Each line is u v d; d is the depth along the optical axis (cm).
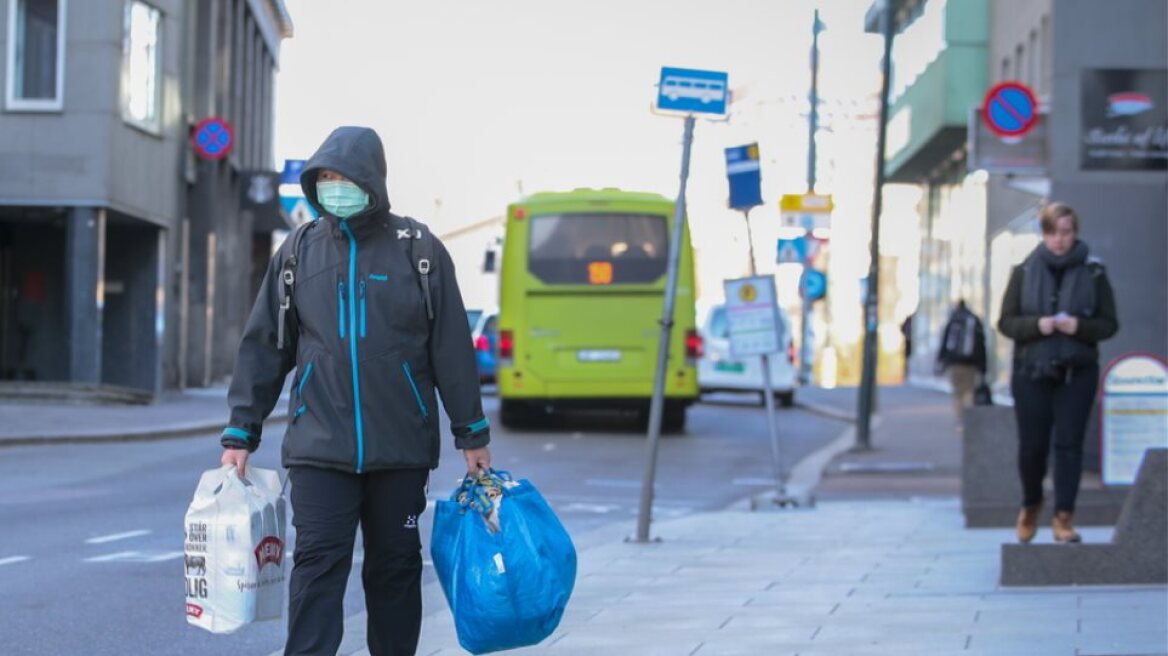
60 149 4356
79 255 4372
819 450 3478
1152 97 2547
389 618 816
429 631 1164
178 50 4862
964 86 5816
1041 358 1434
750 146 2281
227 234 5934
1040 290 1440
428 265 802
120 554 1612
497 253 5678
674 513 2241
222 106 5762
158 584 1405
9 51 4356
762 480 2820
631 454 3328
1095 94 2531
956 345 3959
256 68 6938
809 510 2228
